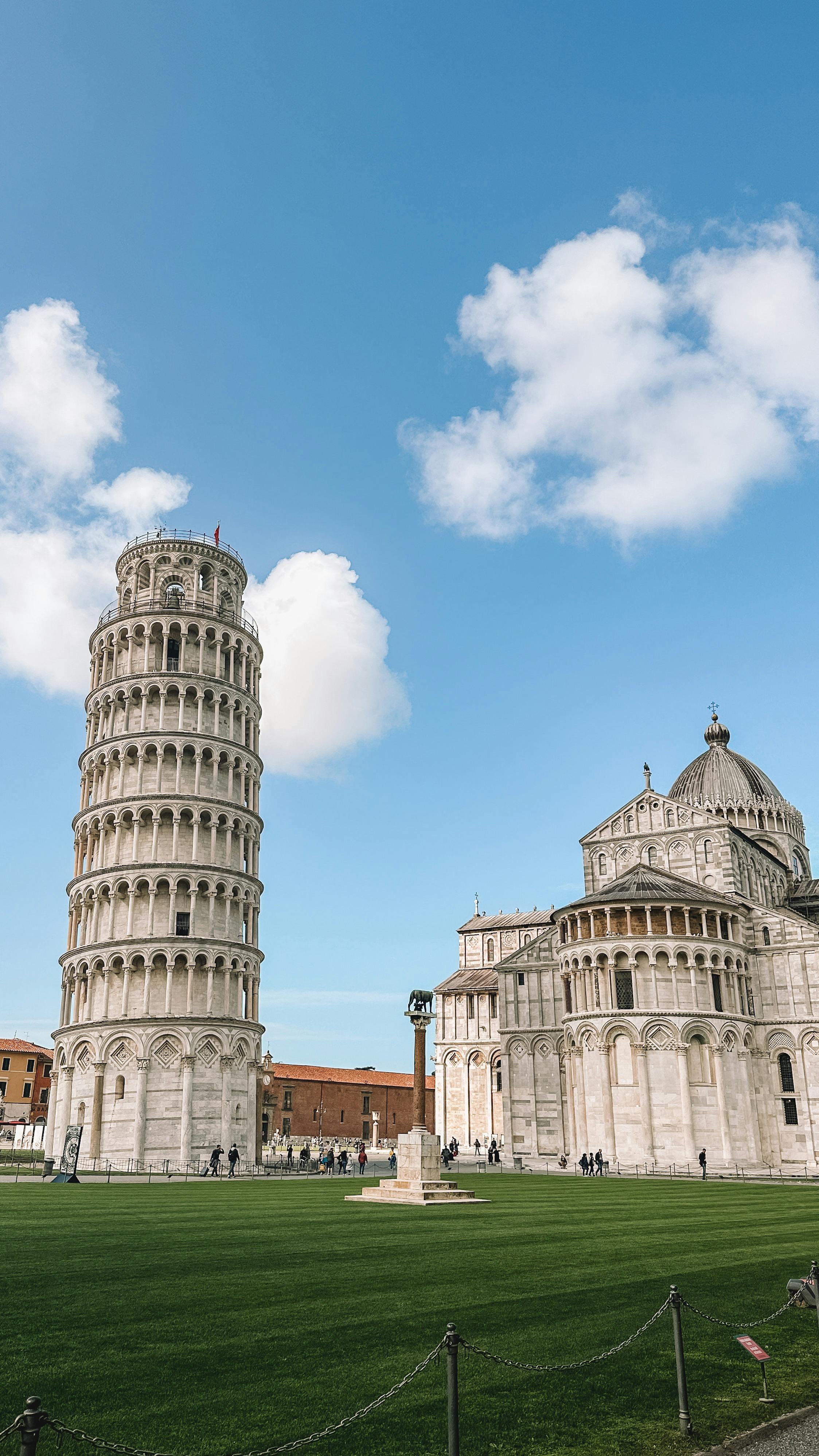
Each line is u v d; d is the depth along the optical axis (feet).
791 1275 81.76
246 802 325.21
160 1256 88.22
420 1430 46.42
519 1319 64.49
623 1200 159.22
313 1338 58.80
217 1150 253.03
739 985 287.48
